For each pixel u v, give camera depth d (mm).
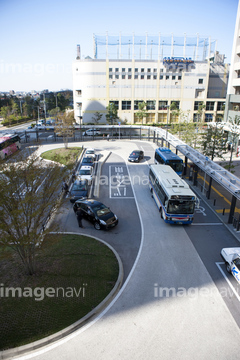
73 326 9867
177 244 16453
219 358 8977
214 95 79188
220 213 20875
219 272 13820
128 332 9930
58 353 8984
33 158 12750
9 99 109375
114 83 72562
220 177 20344
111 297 11641
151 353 9086
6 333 9422
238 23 39781
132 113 75188
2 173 10586
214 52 79312
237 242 16859
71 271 12930
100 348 9219
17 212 9969
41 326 9789
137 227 18500
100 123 74938
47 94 154125
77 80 72812
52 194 12633
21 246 11602
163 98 74312
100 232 17656
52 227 12492
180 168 28219
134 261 14578
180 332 10008
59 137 55250
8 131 57312
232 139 29922
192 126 40688
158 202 21109
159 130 46500
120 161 36531
